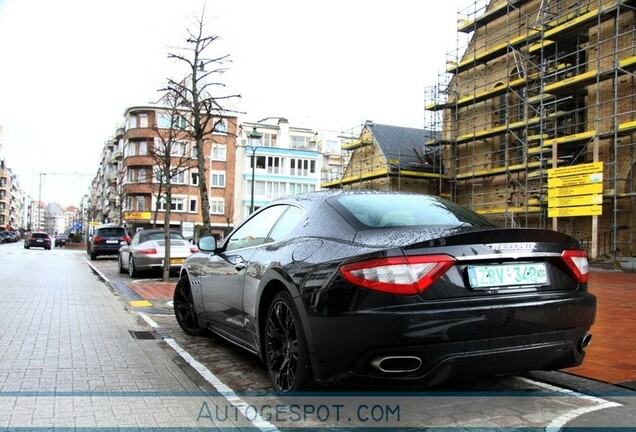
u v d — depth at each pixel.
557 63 23.75
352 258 3.28
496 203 28.12
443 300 3.17
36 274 15.13
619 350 5.52
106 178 91.75
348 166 41.84
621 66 19.52
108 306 8.67
